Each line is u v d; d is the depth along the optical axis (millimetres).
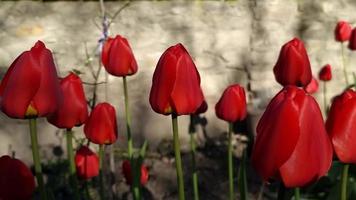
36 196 1456
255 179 1635
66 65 1748
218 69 1889
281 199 572
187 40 1846
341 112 591
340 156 597
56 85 642
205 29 1854
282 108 527
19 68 616
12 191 626
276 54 1910
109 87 1788
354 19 1938
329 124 601
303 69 907
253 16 1879
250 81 1914
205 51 1866
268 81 1917
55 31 1735
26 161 1769
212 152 1837
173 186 1628
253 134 1863
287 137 527
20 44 1719
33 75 616
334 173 1278
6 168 622
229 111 922
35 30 1724
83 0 1732
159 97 664
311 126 533
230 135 992
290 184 543
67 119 794
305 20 1914
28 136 1768
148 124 1850
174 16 1819
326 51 1943
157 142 1860
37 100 626
